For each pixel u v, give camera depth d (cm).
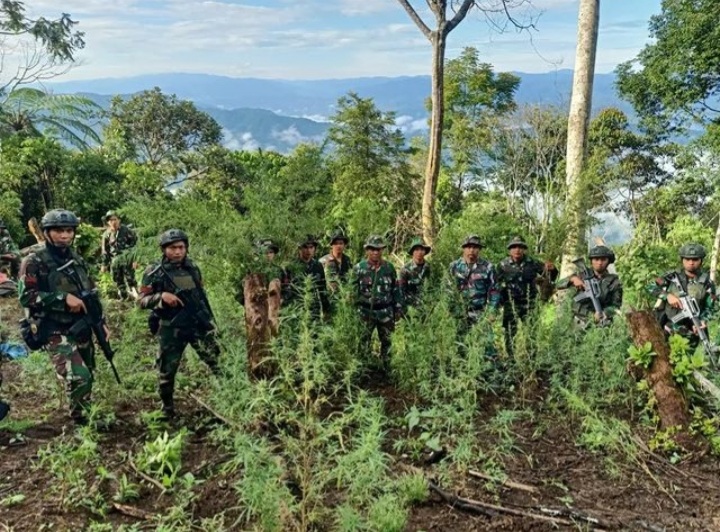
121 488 425
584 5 896
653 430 534
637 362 539
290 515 353
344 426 471
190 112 5047
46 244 531
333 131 2303
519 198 1277
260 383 451
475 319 674
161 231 619
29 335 524
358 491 385
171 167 3897
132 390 606
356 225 942
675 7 2019
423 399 596
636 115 2427
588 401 569
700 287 634
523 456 495
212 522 378
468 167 2711
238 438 393
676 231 1511
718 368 602
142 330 777
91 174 2347
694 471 474
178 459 462
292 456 405
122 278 1116
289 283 615
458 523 404
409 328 632
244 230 574
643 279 1009
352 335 638
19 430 533
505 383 629
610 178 1040
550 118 2197
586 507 425
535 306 668
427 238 953
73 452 444
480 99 3481
